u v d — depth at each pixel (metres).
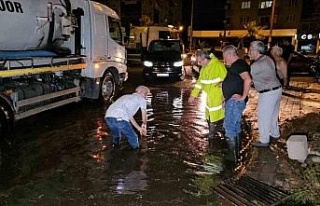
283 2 50.31
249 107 9.82
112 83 10.59
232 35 55.56
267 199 4.02
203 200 4.05
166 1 54.91
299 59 19.06
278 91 5.64
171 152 5.76
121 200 4.05
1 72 6.23
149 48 16.27
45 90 7.60
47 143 6.17
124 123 5.80
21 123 7.58
